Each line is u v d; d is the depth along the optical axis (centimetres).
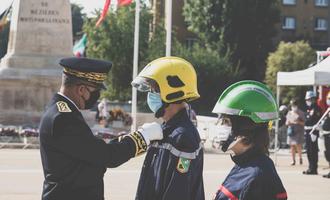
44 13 2930
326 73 1908
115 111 3047
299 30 7875
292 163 2084
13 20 3014
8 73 2873
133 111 2617
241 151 434
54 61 2917
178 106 520
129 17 6022
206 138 2641
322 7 7944
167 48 2419
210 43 6294
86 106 499
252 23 6266
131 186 1453
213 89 5825
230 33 6238
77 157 474
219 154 2359
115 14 6025
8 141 2492
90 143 472
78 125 475
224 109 438
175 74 517
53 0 2931
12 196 1275
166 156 506
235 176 425
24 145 2409
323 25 7950
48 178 484
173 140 506
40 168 1745
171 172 504
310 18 7906
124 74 5984
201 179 525
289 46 6144
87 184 480
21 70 2883
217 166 1931
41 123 486
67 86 493
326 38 7925
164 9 6788
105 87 505
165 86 515
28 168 1742
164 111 520
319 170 1945
